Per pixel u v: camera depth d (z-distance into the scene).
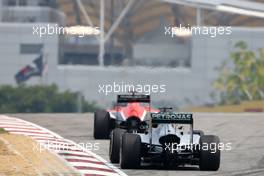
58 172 67.81
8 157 74.00
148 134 74.69
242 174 70.81
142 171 70.62
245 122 127.31
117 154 75.19
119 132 76.12
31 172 66.56
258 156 85.25
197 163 72.81
